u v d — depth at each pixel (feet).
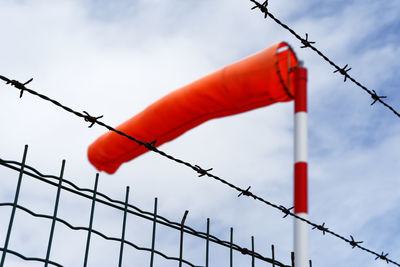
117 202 12.34
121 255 12.07
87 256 11.48
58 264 10.96
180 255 13.34
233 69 12.21
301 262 11.78
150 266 12.59
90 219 11.76
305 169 12.21
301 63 12.51
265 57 11.80
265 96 12.16
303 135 12.28
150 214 12.98
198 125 13.43
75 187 11.68
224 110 12.71
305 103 12.34
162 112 13.07
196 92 12.60
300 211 12.10
